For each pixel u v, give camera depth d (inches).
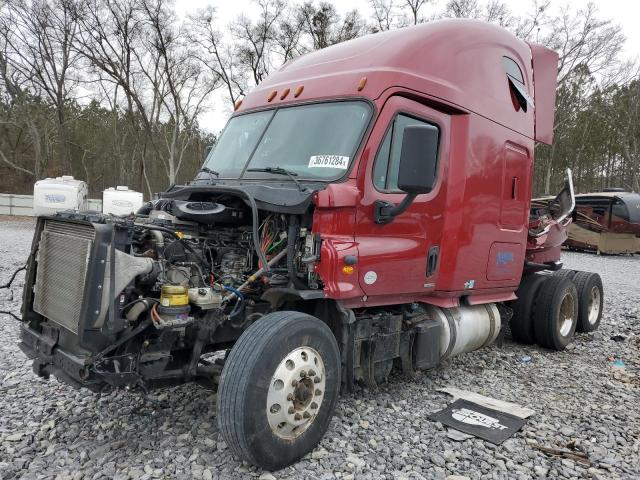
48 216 159.5
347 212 165.3
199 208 171.6
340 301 166.1
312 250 161.2
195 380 163.5
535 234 278.5
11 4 1146.7
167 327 141.7
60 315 145.8
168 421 169.3
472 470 146.9
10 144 1834.4
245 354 136.6
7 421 167.5
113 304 135.0
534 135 259.3
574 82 1341.0
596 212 896.9
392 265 177.8
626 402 203.9
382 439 163.2
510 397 205.6
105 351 136.5
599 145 1642.5
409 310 201.5
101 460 144.3
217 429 163.8
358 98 177.8
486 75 220.2
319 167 173.9
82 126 1918.1
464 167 203.6
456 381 221.9
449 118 202.5
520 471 147.2
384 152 176.7
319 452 151.9
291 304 176.2
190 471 139.4
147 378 144.8
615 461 154.6
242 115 218.1
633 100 1577.3
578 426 179.6
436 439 164.6
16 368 214.7
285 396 139.8
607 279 571.2
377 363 184.2
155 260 151.0
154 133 1455.5
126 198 784.9
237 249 176.9
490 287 229.9
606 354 276.4
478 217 212.5
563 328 284.4
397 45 189.9
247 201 164.6
